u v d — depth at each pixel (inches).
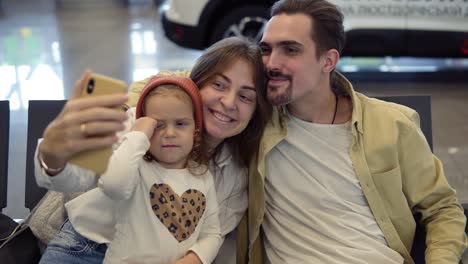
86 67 215.3
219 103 59.2
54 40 262.4
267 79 63.0
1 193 78.7
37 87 191.9
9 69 212.5
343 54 183.0
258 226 67.9
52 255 59.9
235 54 59.4
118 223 56.1
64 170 46.2
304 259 64.4
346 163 65.8
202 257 57.0
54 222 66.5
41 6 355.6
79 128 41.7
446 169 134.7
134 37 267.9
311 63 62.6
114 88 43.1
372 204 65.9
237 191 67.6
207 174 60.6
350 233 64.8
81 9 347.3
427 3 175.8
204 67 60.4
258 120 64.8
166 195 56.4
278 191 67.1
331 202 65.6
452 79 205.2
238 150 66.9
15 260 64.9
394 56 183.3
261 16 189.2
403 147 66.0
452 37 177.6
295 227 66.4
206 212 59.9
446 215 67.6
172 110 55.9
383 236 66.9
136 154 51.2
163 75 62.0
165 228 55.9
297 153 66.2
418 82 201.8
